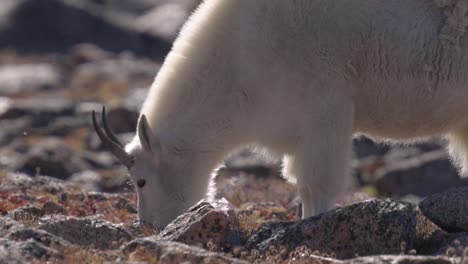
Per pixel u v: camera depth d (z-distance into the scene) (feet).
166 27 231.09
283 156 44.68
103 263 32.35
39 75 164.86
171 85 45.55
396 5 42.04
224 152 45.47
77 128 110.42
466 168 47.57
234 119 44.45
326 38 41.91
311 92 42.16
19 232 34.71
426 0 42.14
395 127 43.80
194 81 44.96
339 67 41.98
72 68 184.75
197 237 37.06
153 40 228.63
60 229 36.70
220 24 44.50
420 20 41.91
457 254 35.35
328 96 42.06
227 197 59.11
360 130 44.37
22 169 78.69
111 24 234.17
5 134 107.65
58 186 57.67
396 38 41.81
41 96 145.38
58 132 108.88
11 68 173.99
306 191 42.78
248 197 59.93
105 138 45.09
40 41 228.43
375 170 86.94
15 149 93.15
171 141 44.98
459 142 46.83
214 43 44.52
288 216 50.49
